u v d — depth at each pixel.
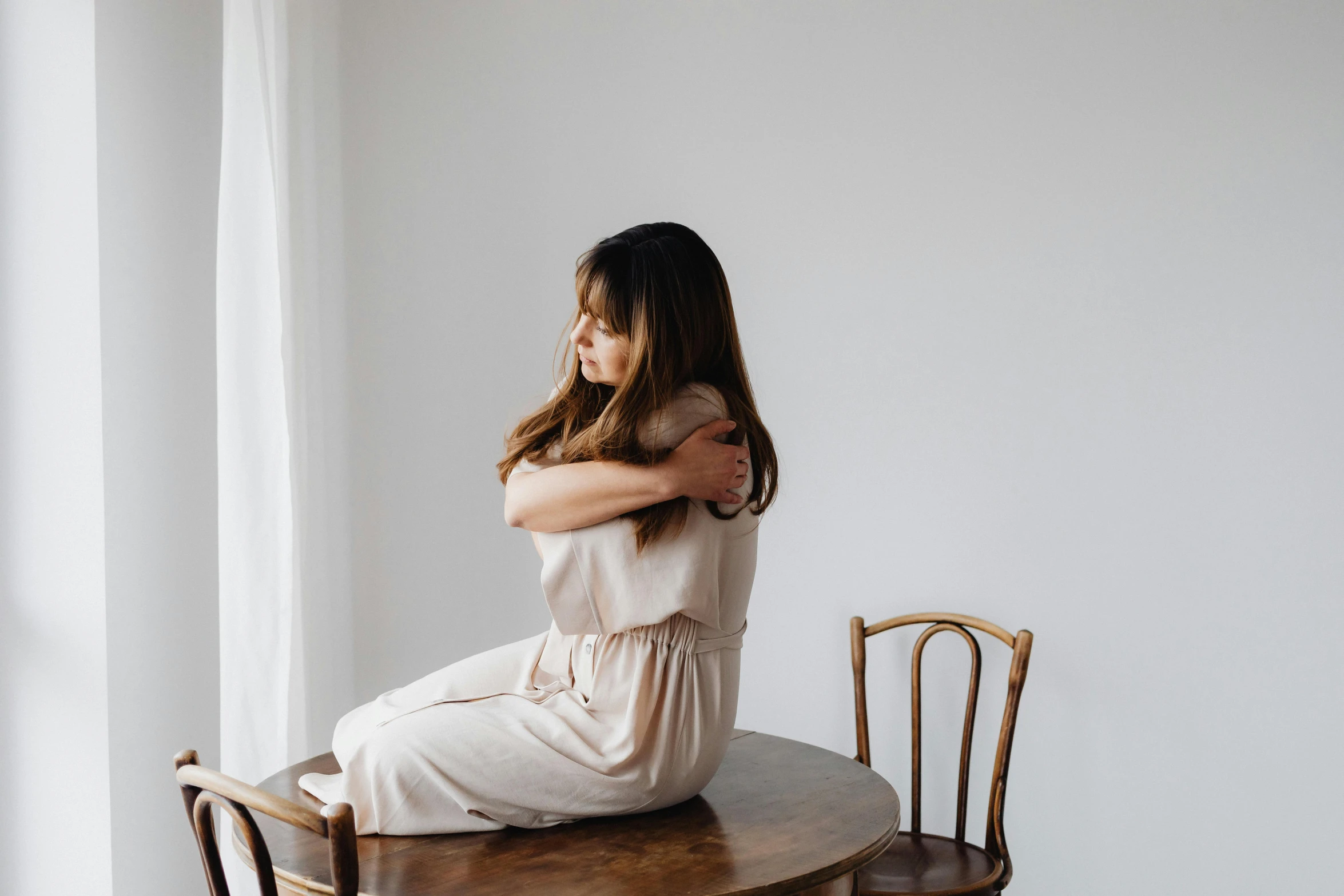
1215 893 2.21
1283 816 2.17
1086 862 2.30
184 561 2.27
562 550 1.39
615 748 1.38
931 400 2.40
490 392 2.64
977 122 2.38
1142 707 2.26
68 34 2.10
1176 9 2.26
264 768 2.15
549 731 1.38
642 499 1.33
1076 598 2.30
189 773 1.13
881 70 2.45
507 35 2.66
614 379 1.43
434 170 2.68
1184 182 2.25
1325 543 2.15
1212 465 2.22
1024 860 2.34
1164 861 2.25
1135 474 2.27
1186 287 2.25
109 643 2.09
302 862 1.23
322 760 1.71
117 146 2.14
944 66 2.41
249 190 2.20
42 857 2.11
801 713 2.48
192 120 2.30
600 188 2.61
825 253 2.47
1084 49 2.32
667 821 1.43
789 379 2.50
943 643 2.40
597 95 2.61
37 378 2.11
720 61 2.54
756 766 1.75
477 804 1.34
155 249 2.22
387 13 2.71
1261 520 2.19
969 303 2.38
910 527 2.41
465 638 2.64
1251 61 2.22
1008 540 2.35
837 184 2.47
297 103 2.49
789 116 2.50
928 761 2.41
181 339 2.27
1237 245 2.22
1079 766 2.30
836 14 2.47
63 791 2.10
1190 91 2.25
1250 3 2.22
